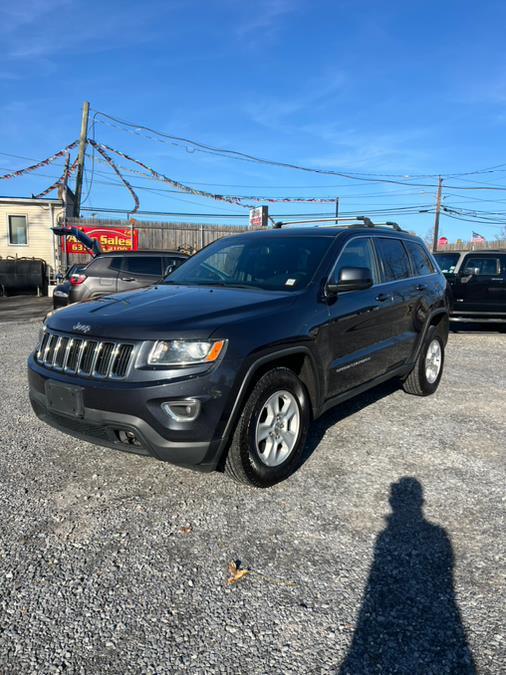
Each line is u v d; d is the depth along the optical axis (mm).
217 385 2994
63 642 2127
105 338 3143
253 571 2594
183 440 2967
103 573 2568
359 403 5422
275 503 3270
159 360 2982
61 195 24609
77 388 3137
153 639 2146
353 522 3059
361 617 2281
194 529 2963
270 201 26594
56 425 3459
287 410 3553
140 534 2910
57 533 2910
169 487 3465
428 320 5438
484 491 3469
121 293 4184
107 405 3021
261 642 2135
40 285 22781
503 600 2393
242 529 2969
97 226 23016
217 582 2510
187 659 2045
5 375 6547
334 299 3992
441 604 2365
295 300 3686
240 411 3193
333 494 3396
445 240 31734
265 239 4691
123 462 3850
